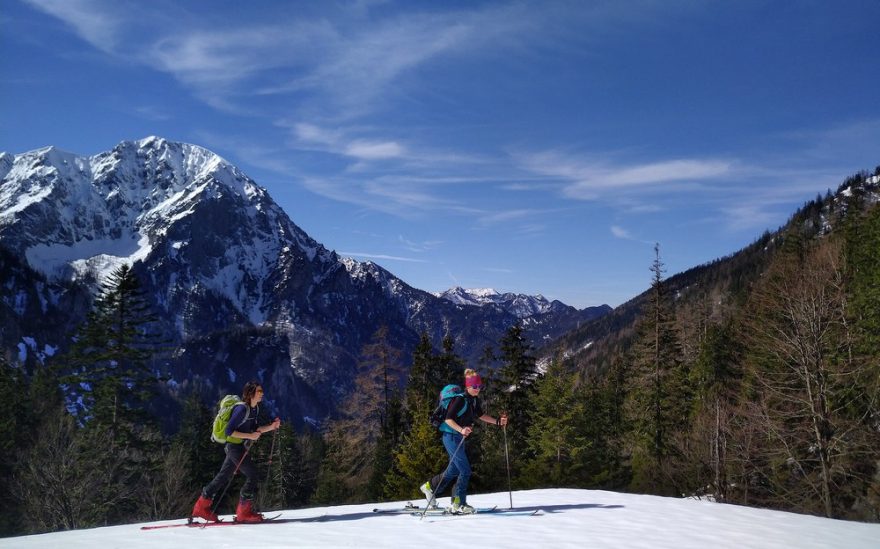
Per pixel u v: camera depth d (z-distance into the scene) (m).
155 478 34.44
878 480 22.62
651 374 39.38
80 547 7.22
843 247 39.66
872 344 27.09
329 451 51.31
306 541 7.23
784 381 24.92
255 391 8.87
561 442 37.59
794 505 23.50
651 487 31.61
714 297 116.75
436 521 8.62
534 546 6.91
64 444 30.95
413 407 40.34
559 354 40.12
